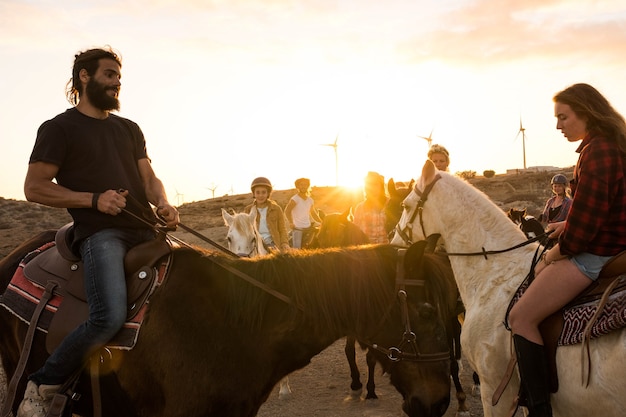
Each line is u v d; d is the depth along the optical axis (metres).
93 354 3.21
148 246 3.46
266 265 3.49
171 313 3.24
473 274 3.83
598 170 2.93
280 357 3.40
